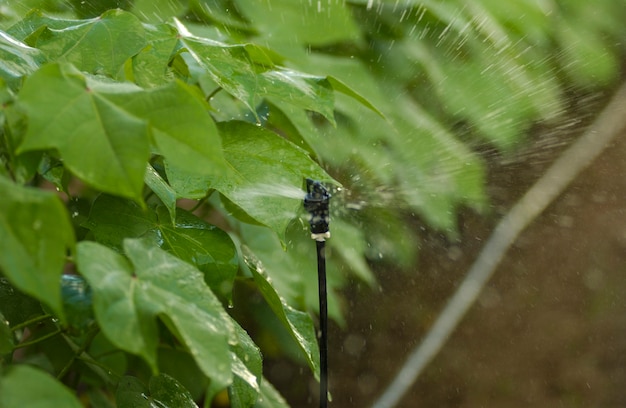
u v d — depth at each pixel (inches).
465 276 227.3
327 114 118.8
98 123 108.1
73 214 122.3
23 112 110.0
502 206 238.5
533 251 233.9
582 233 243.8
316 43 148.6
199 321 108.8
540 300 234.4
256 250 140.1
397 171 171.9
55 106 108.0
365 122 167.2
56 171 115.6
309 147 128.1
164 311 108.3
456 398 215.0
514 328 228.7
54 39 116.6
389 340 214.7
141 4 141.2
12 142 109.7
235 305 160.1
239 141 118.3
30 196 102.3
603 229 244.7
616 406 224.8
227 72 117.3
